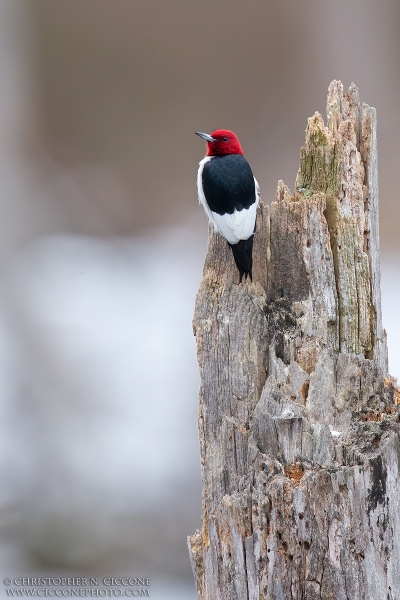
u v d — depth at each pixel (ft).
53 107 87.45
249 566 20.18
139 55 90.58
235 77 91.25
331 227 22.80
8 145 75.56
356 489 19.54
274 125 90.17
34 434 44.04
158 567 36.11
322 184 23.21
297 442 20.42
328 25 90.79
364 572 19.58
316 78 91.20
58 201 75.20
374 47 90.74
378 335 23.09
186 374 48.60
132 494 39.32
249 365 22.08
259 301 22.66
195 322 22.95
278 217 22.86
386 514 19.79
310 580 19.69
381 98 89.86
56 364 48.42
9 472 41.50
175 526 37.60
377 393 21.38
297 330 22.16
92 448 42.70
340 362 21.49
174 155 88.17
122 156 87.30
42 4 87.30
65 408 45.52
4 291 57.00
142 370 48.80
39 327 52.75
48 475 41.22
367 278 22.80
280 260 22.81
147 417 44.62
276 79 91.35
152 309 56.59
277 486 19.77
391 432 20.18
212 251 24.03
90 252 67.05
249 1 90.63
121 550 36.70
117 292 59.11
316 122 23.40
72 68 88.94
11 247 66.33
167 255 67.15
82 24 88.79
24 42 83.41
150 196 81.51
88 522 37.86
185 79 91.09
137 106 89.81
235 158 30.27
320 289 22.50
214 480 21.86
